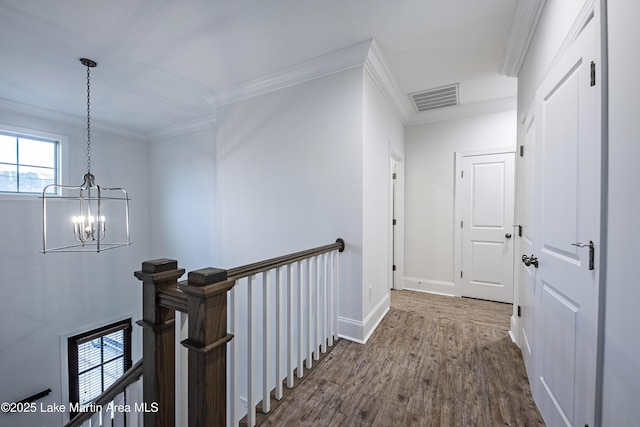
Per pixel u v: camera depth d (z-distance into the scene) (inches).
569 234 47.5
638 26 30.3
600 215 37.4
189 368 36.7
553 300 54.2
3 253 134.7
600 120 37.5
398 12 76.8
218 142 133.2
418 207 157.9
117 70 109.0
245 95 122.8
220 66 105.7
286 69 106.9
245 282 117.7
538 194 63.7
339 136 99.3
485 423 58.7
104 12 77.4
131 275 183.5
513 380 73.2
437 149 152.8
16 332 137.3
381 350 88.9
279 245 114.0
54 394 147.4
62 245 154.3
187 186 176.6
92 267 165.6
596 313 38.1
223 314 37.7
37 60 102.1
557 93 53.3
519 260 90.0
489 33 84.9
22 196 141.1
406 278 161.6
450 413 61.5
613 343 34.7
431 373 76.2
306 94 106.9
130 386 45.4
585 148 42.2
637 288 30.3
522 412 61.9
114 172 178.1
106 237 173.0
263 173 118.6
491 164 140.5
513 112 135.9
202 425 35.9
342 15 78.1
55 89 125.3
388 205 126.1
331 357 84.5
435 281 154.2
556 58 55.1
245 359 116.4
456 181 148.0
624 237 32.8
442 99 133.6
